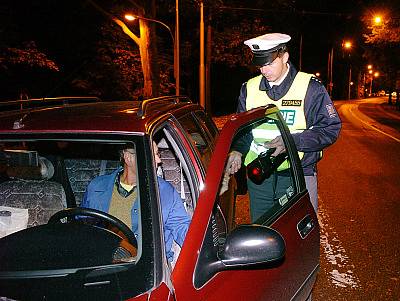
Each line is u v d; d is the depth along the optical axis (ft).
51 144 10.00
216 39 96.12
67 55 79.66
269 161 10.39
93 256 6.22
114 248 6.43
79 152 10.86
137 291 5.62
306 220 9.95
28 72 75.25
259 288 7.59
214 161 7.20
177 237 8.41
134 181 8.76
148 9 69.77
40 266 6.09
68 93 80.74
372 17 99.35
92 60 80.64
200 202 6.79
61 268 6.03
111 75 81.20
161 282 5.77
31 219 9.29
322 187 29.96
